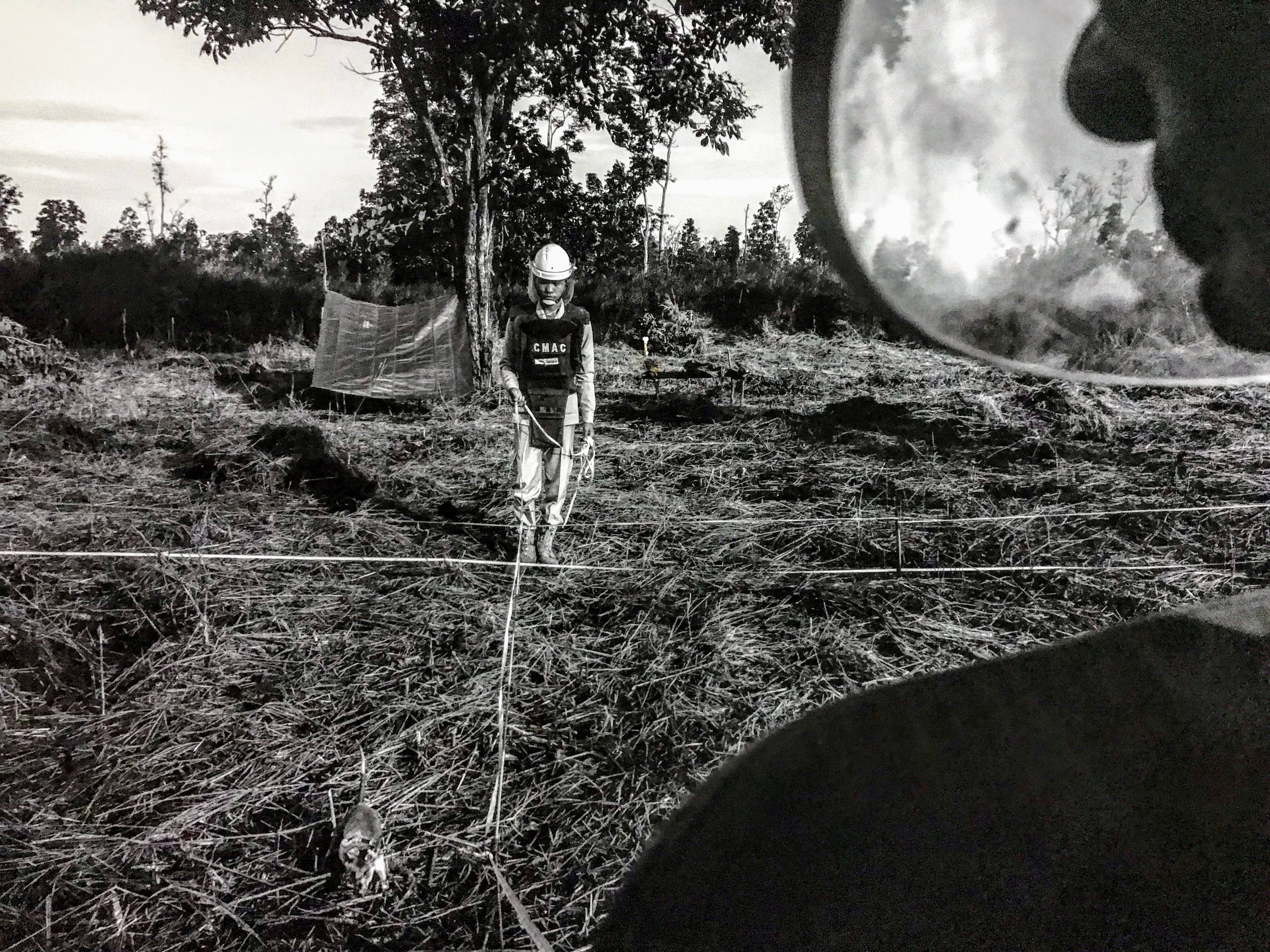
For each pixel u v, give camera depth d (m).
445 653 4.05
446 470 7.32
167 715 3.48
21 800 2.96
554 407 4.92
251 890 2.60
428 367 10.38
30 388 8.94
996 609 4.57
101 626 4.13
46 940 2.38
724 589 4.80
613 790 3.05
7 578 4.55
